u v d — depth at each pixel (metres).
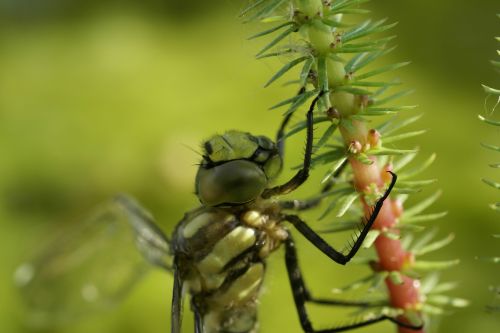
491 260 0.13
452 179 0.26
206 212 0.15
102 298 0.17
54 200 0.29
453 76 0.32
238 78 0.31
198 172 0.15
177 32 0.37
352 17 0.34
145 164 0.29
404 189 0.14
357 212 0.14
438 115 0.29
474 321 0.21
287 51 0.13
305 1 0.13
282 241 0.15
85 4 0.42
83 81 0.35
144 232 0.16
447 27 0.34
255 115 0.30
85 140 0.31
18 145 0.31
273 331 0.22
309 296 0.16
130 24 0.38
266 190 0.15
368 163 0.14
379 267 0.14
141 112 0.32
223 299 0.15
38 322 0.18
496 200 0.25
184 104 0.31
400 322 0.14
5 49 0.39
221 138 0.15
